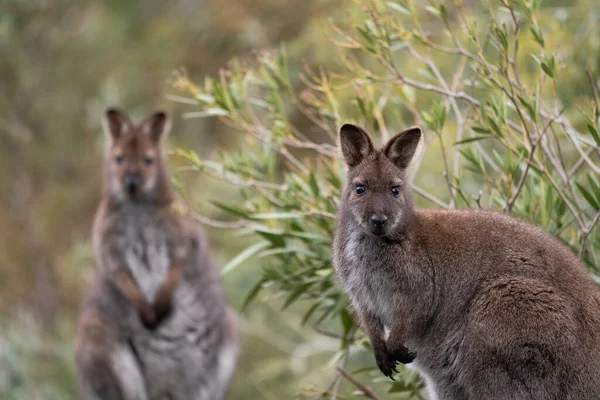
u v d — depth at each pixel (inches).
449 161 545.0
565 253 328.8
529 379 313.3
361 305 350.6
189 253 562.3
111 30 963.3
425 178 579.8
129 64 935.7
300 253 399.5
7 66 919.0
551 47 476.1
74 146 934.4
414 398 406.6
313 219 398.0
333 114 414.9
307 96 422.9
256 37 855.1
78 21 971.9
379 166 341.7
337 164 402.3
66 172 931.3
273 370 651.5
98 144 921.5
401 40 506.3
